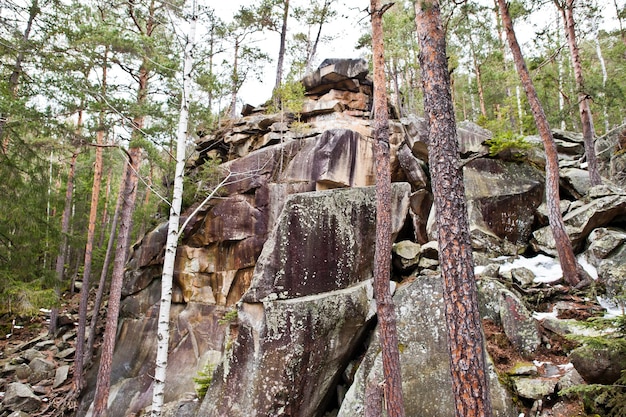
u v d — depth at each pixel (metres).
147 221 15.46
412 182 10.76
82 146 10.84
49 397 12.06
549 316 6.50
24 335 15.86
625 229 8.28
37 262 11.20
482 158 10.13
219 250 12.38
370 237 7.60
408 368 5.79
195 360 10.88
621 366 4.39
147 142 10.67
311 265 7.02
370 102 15.18
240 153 14.80
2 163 9.85
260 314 6.65
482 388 3.92
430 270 7.96
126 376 11.52
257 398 6.09
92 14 11.18
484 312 6.68
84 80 9.84
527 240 9.34
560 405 4.82
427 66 5.07
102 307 17.27
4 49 9.99
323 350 6.55
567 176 10.27
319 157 12.13
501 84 21.97
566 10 11.41
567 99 14.65
